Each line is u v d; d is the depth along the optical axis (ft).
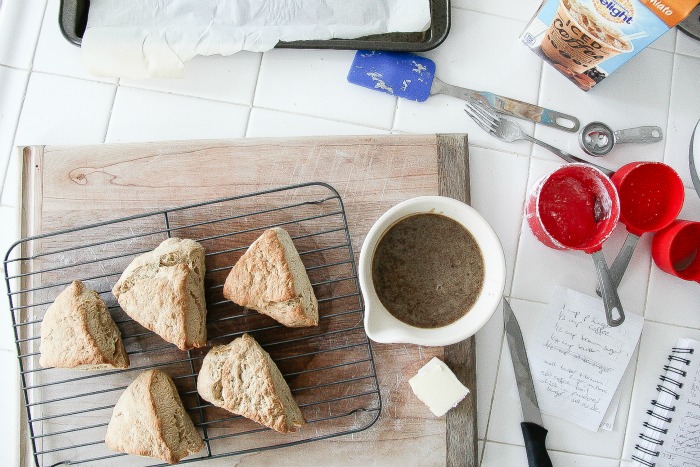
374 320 2.45
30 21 2.80
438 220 2.55
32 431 2.60
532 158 2.82
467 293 2.54
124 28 2.72
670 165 2.83
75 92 2.79
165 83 2.81
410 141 2.73
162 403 2.54
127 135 2.79
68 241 2.70
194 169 2.72
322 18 2.77
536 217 2.67
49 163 2.70
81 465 2.66
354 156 2.73
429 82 2.79
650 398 2.79
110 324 2.59
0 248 2.74
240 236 2.70
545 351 2.77
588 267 2.79
